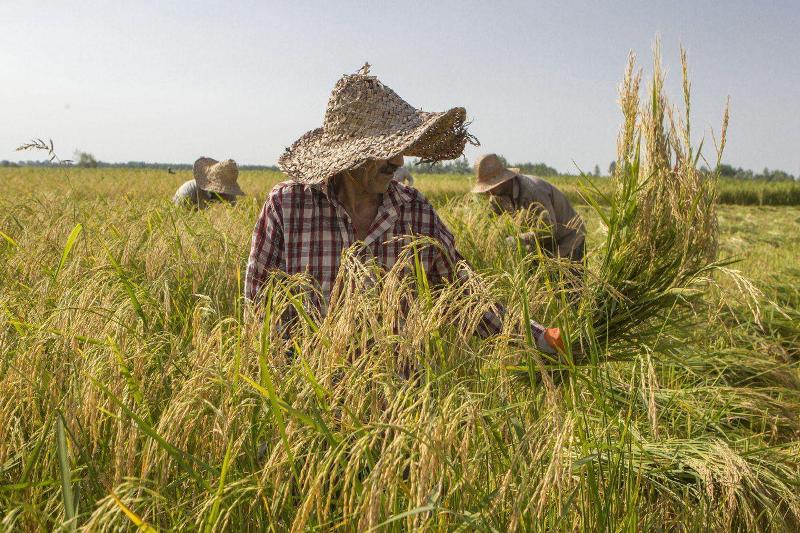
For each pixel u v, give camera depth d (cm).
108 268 323
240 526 191
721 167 339
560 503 195
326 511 175
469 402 182
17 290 376
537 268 257
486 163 566
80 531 163
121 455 189
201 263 431
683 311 373
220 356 223
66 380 244
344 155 258
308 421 181
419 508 158
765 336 486
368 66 274
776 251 1230
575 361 301
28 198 713
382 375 193
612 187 358
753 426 378
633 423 320
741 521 271
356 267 217
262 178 3719
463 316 218
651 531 250
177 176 3322
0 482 213
